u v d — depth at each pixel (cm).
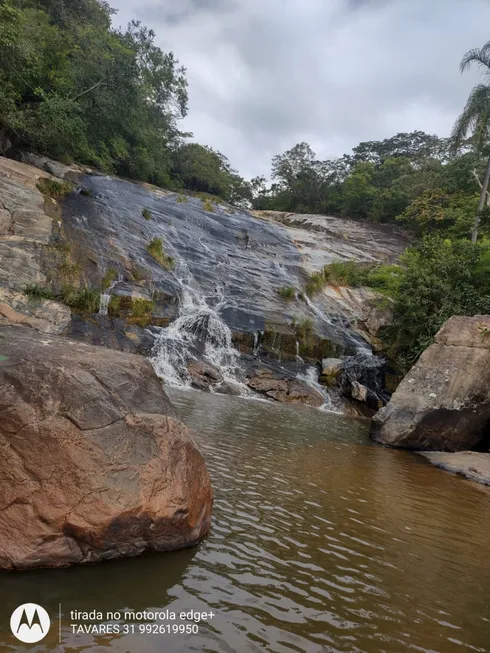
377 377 1850
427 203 3438
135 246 1892
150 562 397
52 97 2289
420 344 1822
